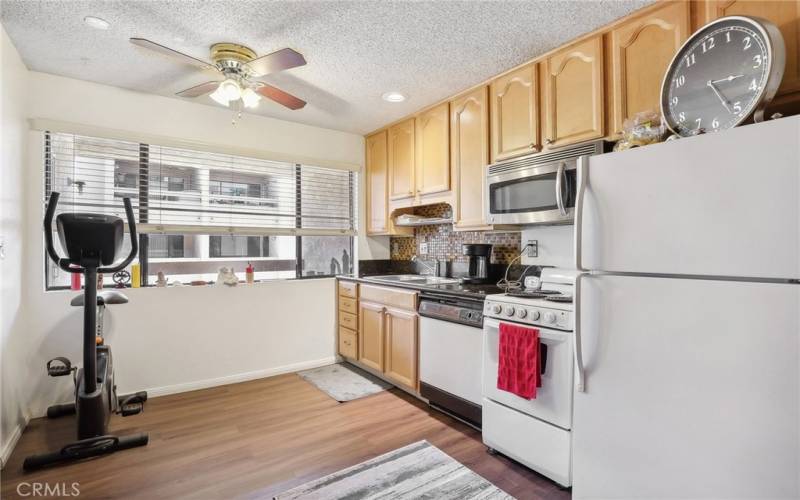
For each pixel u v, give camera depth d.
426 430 2.44
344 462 2.07
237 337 3.33
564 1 1.86
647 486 1.44
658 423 1.41
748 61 1.44
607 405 1.56
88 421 2.15
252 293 3.41
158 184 3.06
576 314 1.62
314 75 2.66
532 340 1.93
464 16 1.98
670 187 1.38
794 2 1.50
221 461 2.07
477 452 2.19
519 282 2.76
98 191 2.84
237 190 3.40
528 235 2.81
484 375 2.23
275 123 3.56
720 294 1.27
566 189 2.16
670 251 1.38
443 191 3.13
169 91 2.94
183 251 3.30
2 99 2.06
